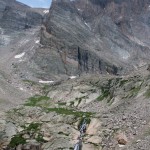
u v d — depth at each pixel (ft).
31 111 372.58
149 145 241.76
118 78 458.09
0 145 300.40
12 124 327.26
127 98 378.32
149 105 311.27
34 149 284.00
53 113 352.49
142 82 392.88
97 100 429.79
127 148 249.96
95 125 300.61
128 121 288.92
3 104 422.41
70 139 288.92
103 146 269.64
